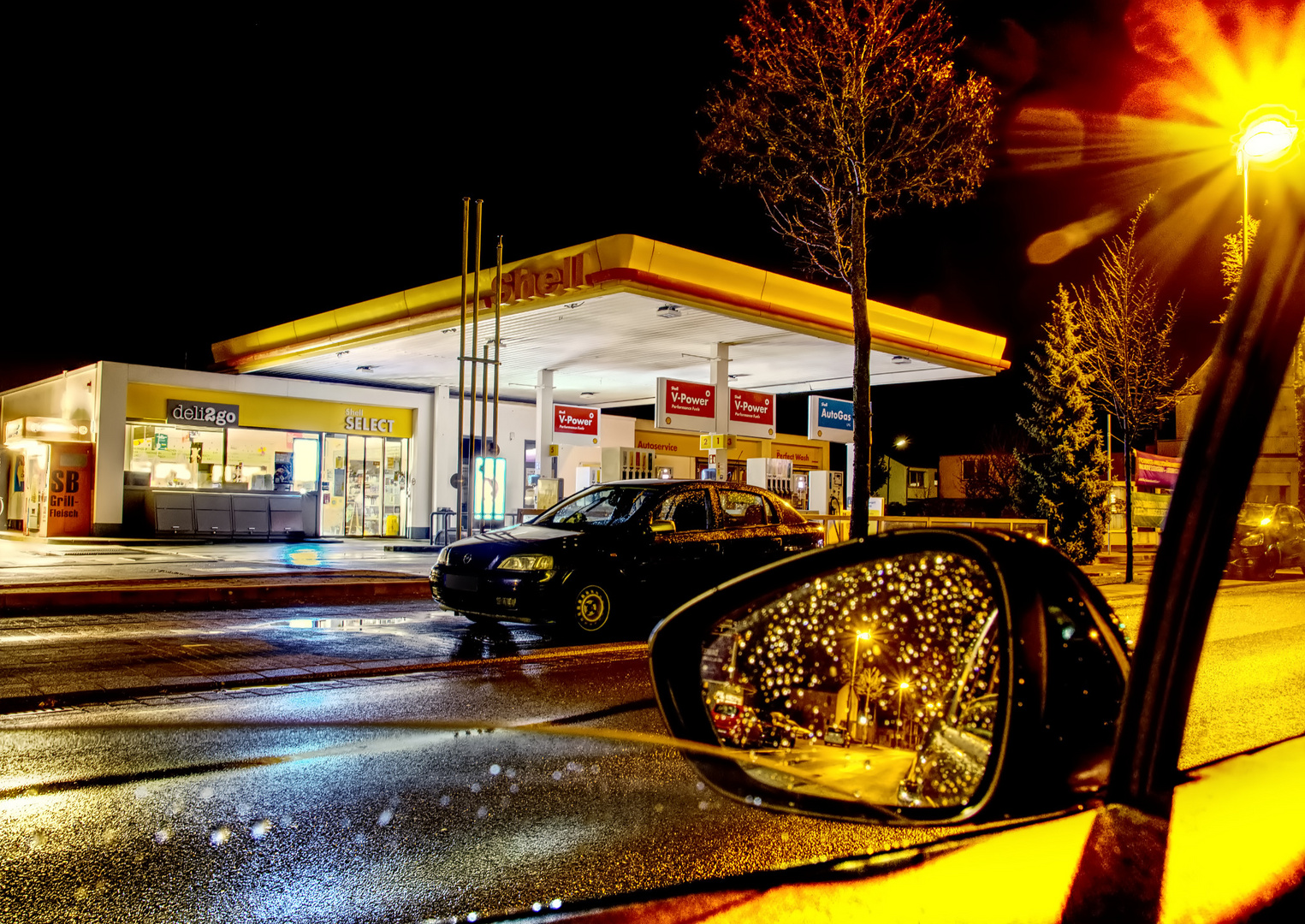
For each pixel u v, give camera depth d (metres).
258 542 26.14
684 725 2.27
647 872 2.77
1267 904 1.95
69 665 7.34
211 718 5.38
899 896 1.83
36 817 3.41
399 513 29.36
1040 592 2.11
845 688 2.43
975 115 14.27
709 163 15.37
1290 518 21.42
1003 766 1.96
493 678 6.93
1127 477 19.53
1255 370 1.75
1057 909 1.74
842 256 15.45
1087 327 20.89
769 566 2.32
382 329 21.02
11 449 29.94
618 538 9.27
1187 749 4.93
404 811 3.37
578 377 28.22
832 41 14.15
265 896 2.69
